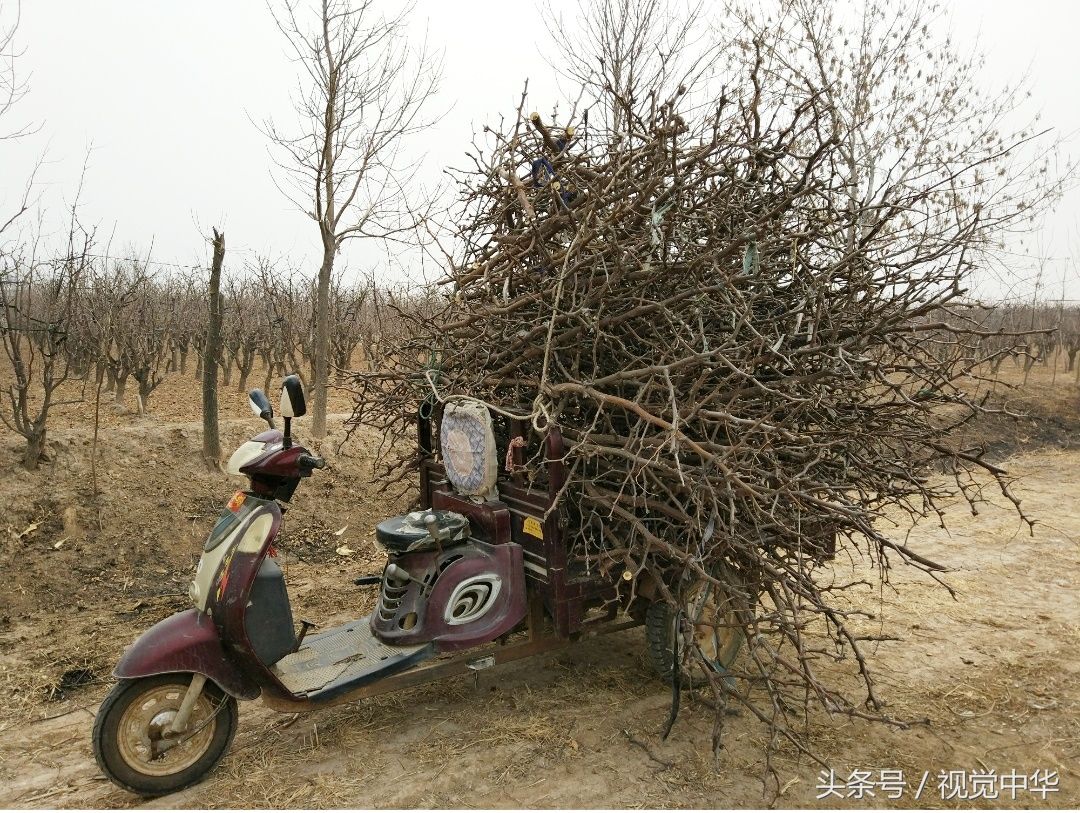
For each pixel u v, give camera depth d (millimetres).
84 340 8266
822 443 3084
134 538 5328
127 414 7641
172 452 6168
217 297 6211
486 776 2918
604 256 3273
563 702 3496
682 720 3334
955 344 3703
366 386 4477
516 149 3984
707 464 2900
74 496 5445
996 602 4820
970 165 5027
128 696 2715
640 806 2729
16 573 4777
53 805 2773
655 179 3027
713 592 3375
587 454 3074
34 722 3395
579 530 3365
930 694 3596
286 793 2812
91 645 4152
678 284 3307
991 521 6895
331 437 7090
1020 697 3562
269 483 3025
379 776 2920
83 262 6668
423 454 4070
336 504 6367
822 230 3473
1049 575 5340
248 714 3445
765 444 2795
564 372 3371
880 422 3609
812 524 3385
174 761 2824
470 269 4070
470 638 3123
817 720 3344
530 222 3408
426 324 4184
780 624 3006
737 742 3160
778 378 3428
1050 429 11078
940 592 5008
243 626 2775
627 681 3705
